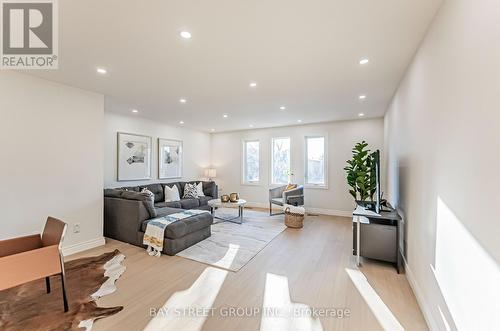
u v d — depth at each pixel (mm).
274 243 3645
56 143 3023
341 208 5684
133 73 2750
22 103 2725
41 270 1792
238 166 7219
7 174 2609
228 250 3324
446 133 1516
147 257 3068
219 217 5418
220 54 2277
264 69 2637
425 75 1951
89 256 3078
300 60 2408
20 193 2705
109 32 1897
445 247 1522
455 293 1373
